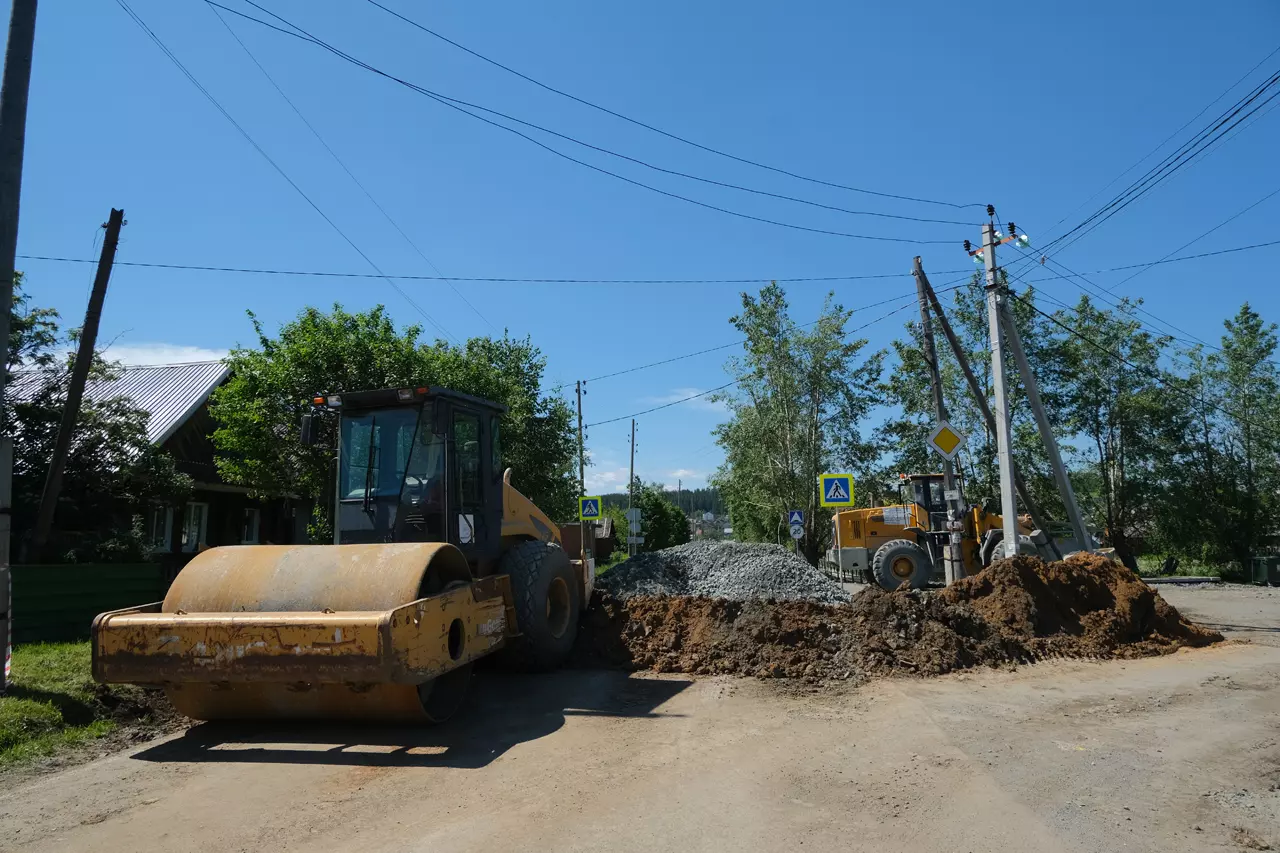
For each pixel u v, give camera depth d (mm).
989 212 15508
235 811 4766
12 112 7551
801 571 11023
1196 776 5191
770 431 31672
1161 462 30188
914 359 31000
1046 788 4957
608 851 4086
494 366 22703
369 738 6320
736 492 38531
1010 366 30281
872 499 26516
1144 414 29859
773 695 7605
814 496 31547
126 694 7078
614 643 9438
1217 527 29500
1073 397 30766
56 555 11812
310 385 15195
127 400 13906
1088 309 30812
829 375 31422
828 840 4184
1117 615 10359
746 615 9336
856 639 8914
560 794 4961
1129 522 31562
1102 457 31203
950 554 16688
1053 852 4023
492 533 8781
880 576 19125
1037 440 29891
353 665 5621
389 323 16547
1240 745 5891
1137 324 30234
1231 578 28594
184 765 5711
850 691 7723
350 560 6375
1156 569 31250
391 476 8047
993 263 15398
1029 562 10664
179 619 5922
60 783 5336
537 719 6859
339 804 4855
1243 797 4805
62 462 10961
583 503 30750
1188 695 7547
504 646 8383
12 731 6043
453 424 8211
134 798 5023
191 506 19984
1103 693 7633
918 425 31750
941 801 4738
